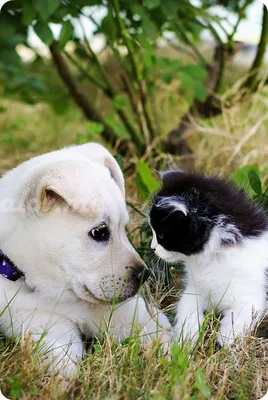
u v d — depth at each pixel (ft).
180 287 2.73
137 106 3.68
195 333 2.40
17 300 2.40
